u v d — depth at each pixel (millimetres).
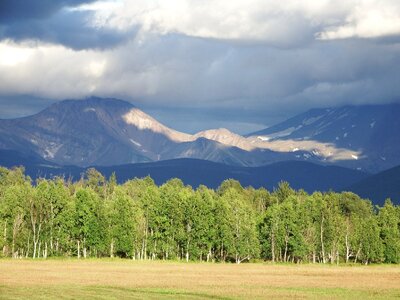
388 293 106938
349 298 97312
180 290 105188
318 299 95062
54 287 105438
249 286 116375
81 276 133250
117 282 119688
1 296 89188
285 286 118125
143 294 97312
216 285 117188
